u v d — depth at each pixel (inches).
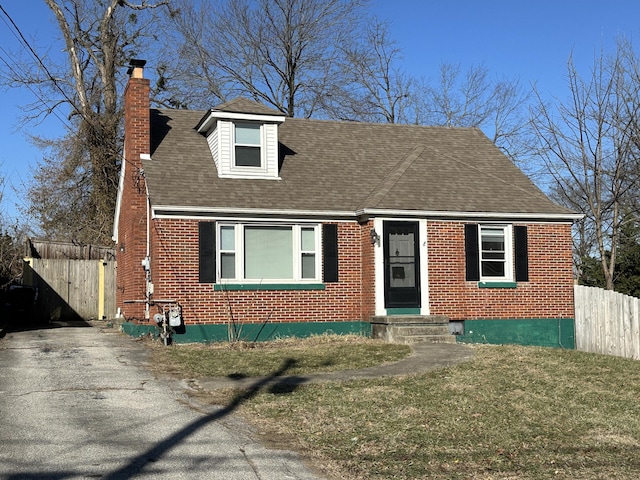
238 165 703.7
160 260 627.5
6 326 782.5
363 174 760.3
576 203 1073.5
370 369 479.8
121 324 755.4
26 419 322.3
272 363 500.1
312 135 826.2
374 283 671.1
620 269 987.9
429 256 687.7
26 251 916.6
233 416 340.8
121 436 297.7
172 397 380.8
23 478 239.6
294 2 1350.9
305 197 691.4
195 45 1332.4
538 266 720.3
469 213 693.3
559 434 320.2
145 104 716.0
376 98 1480.1
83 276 898.1
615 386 442.3
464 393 400.2
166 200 633.6
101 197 1143.0
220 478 246.8
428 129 890.7
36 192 1149.7
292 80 1381.6
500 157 845.8
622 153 932.6
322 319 680.4
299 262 676.1
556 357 554.3
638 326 627.5
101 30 1186.0
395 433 313.6
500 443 302.5
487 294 703.1
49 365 473.4
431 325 658.8
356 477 255.6
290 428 319.9
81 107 1160.8
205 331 636.7
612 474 265.7
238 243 656.4
